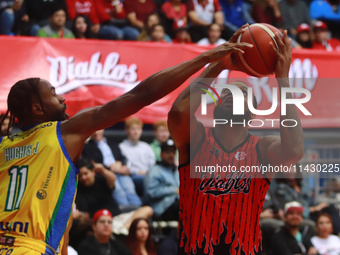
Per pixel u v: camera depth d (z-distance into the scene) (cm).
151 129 1722
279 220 1436
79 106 1392
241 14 2127
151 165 1502
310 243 1423
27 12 1684
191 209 668
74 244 1237
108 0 1880
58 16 1647
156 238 1337
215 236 658
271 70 664
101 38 1789
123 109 590
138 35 1822
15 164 610
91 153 1372
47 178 597
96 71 1412
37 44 1372
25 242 581
